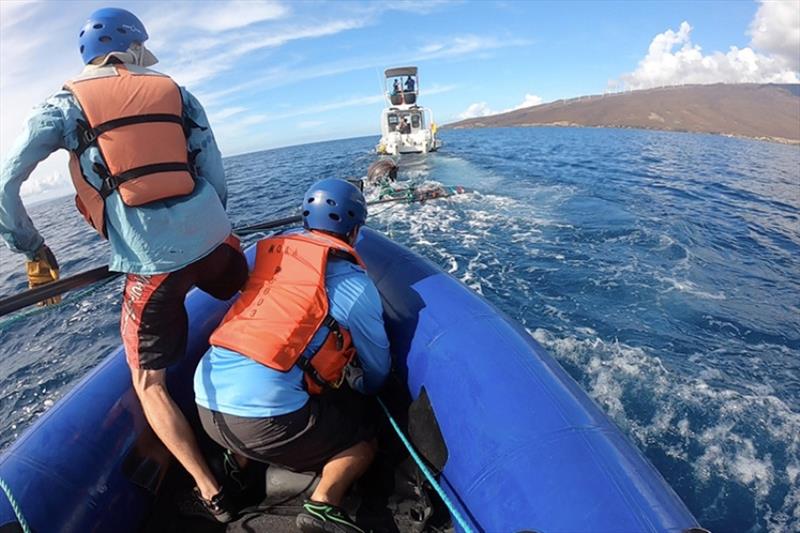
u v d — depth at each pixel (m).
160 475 2.03
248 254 3.29
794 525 2.39
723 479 2.67
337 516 1.64
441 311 2.29
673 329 4.29
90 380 2.11
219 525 1.91
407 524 1.85
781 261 6.17
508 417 1.68
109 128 1.58
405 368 2.30
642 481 1.40
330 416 1.74
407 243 7.08
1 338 5.43
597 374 3.62
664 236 6.95
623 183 12.03
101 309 5.99
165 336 1.81
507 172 14.15
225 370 1.66
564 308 4.72
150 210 1.65
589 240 6.86
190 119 1.84
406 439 1.95
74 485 1.73
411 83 23.00
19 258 9.80
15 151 1.53
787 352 3.94
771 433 3.00
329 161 23.97
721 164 17.09
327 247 1.82
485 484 1.59
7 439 3.88
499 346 1.98
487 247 6.68
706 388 3.44
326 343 1.73
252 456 1.68
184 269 1.76
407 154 20.97
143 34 1.83
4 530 1.49
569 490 1.37
